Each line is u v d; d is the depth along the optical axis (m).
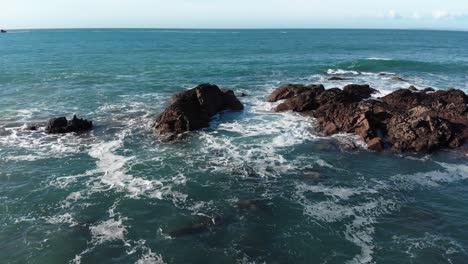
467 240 14.48
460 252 13.74
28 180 18.95
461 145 23.17
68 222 15.52
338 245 14.13
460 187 18.59
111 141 24.17
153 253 13.75
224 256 13.62
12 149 22.67
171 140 24.41
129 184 18.62
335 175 19.72
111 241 14.38
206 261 13.38
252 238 14.58
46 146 23.23
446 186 18.69
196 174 19.70
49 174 19.59
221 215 16.08
